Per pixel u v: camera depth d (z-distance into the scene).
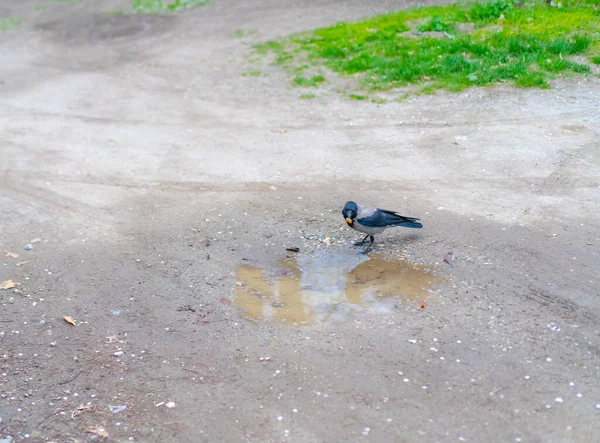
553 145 7.10
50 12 16.67
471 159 7.03
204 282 5.65
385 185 6.73
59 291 5.64
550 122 7.53
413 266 5.67
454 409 4.59
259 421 4.60
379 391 4.72
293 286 5.57
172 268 5.82
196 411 4.68
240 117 8.51
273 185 6.90
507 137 7.34
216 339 5.14
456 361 4.86
